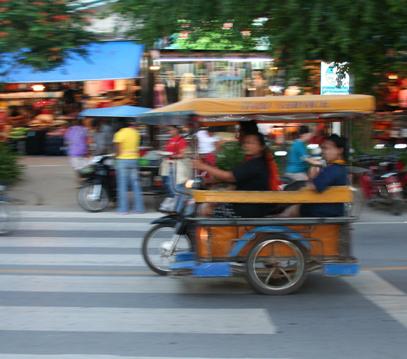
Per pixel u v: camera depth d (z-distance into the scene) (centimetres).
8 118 1609
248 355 372
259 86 1466
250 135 534
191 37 835
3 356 370
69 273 595
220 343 393
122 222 909
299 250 504
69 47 972
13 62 1046
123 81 1546
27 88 1611
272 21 822
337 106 485
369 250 708
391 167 1059
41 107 1617
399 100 1312
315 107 484
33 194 1167
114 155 1023
